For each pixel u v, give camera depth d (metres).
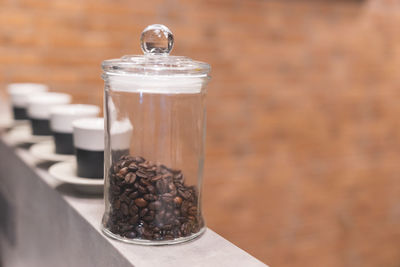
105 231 0.68
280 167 2.73
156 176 0.65
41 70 1.99
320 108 2.82
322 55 2.75
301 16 2.62
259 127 2.61
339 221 3.04
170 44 0.70
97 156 0.85
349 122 2.96
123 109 0.67
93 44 2.10
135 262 0.59
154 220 0.65
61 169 0.93
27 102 1.43
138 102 0.66
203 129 0.70
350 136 2.98
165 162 0.67
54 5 1.99
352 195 3.07
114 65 0.65
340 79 2.86
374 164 3.13
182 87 0.66
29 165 1.06
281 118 2.67
